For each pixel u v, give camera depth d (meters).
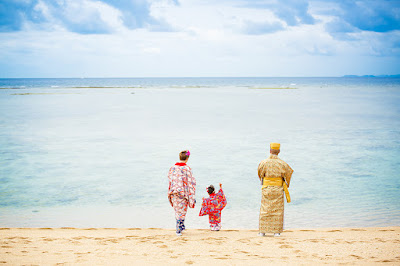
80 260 5.06
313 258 5.21
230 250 5.79
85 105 54.31
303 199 10.97
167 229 8.10
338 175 13.92
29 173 14.33
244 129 28.06
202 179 13.37
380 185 12.49
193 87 145.50
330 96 80.88
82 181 13.13
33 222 8.86
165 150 19.42
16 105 53.50
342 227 8.48
